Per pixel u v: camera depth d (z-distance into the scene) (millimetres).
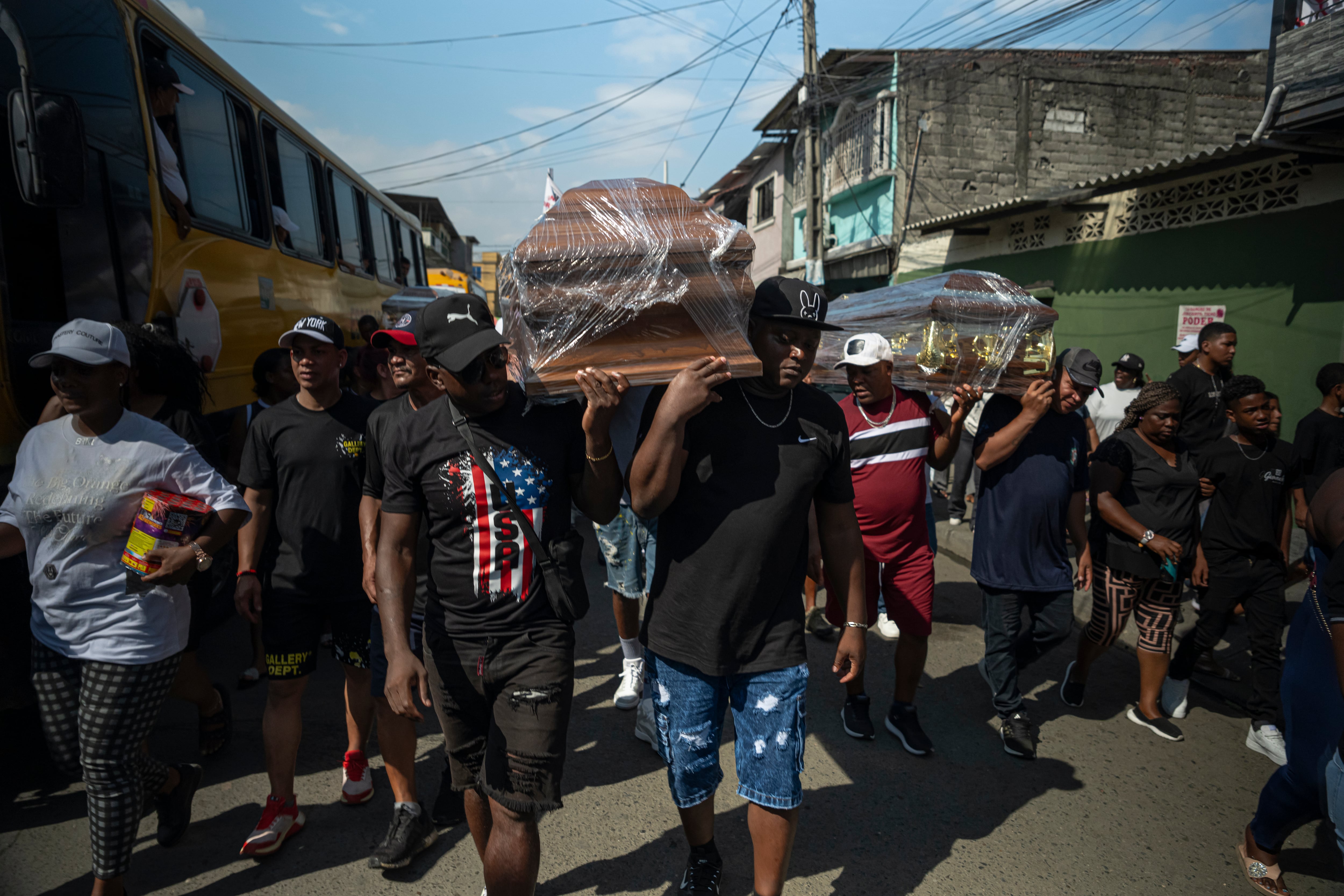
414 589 2246
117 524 2271
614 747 3541
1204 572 3768
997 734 3701
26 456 2322
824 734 3680
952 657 4648
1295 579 3666
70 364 2205
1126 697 4172
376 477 2543
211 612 4828
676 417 2010
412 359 2557
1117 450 3746
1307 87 6160
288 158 6359
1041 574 3461
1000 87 14117
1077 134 14328
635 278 1981
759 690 2270
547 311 1975
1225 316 8023
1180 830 2982
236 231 5055
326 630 3059
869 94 15727
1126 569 3711
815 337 2168
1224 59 14297
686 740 2336
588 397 1993
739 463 2215
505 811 2068
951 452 3541
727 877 2658
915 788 3234
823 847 2842
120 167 3662
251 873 2639
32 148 2744
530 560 2158
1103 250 9703
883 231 15305
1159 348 8867
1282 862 2820
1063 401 3457
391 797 3113
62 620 2277
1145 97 14250
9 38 2881
